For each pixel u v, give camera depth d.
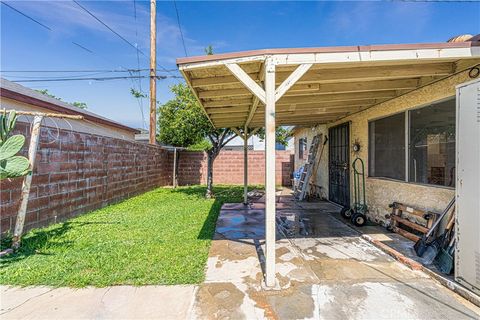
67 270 3.18
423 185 4.24
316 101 4.89
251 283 2.97
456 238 2.83
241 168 13.75
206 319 2.34
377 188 5.61
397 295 2.72
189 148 13.56
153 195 9.61
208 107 5.43
